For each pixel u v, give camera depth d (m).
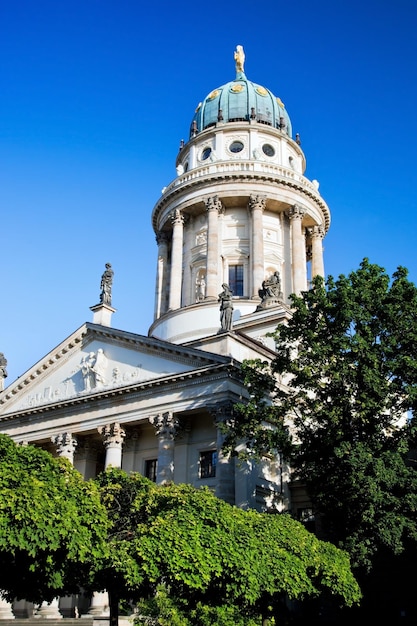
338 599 37.94
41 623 48.78
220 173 79.69
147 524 30.50
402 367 39.34
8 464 25.25
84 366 59.22
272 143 86.56
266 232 81.44
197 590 28.81
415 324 40.12
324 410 40.09
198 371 50.44
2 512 23.30
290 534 33.25
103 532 27.12
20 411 61.88
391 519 36.12
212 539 28.19
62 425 58.97
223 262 79.31
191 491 32.16
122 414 54.84
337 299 42.28
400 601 42.41
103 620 46.03
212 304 72.31
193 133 90.44
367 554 37.53
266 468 52.09
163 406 52.22
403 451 38.41
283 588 30.05
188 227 84.44
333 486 38.31
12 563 26.11
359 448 36.97
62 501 25.44
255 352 56.06
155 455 55.66
